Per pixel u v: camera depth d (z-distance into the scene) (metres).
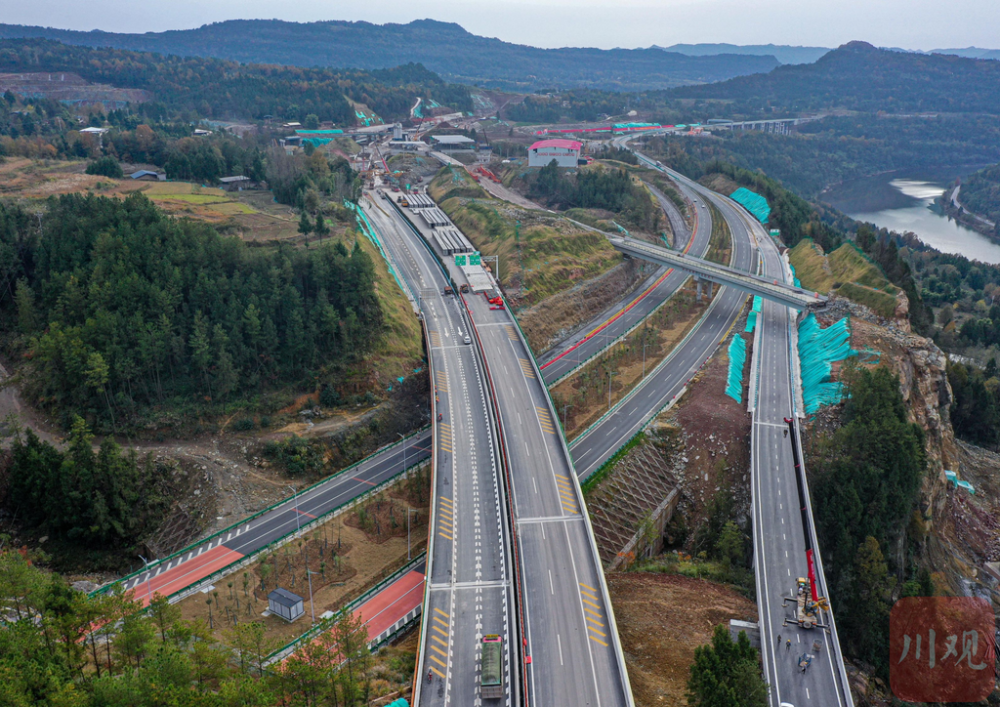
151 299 177.00
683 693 105.19
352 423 179.50
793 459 165.12
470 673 101.31
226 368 176.38
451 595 116.69
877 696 126.50
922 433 167.12
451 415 172.88
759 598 126.75
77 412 168.38
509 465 152.75
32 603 92.12
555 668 101.69
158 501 154.38
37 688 78.31
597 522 151.75
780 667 110.94
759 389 195.25
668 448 180.62
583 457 169.25
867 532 146.25
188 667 82.69
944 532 179.25
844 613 137.12
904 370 192.25
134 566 144.50
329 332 191.25
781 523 145.50
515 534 126.62
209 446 169.75
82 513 144.25
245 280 190.88
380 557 140.00
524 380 189.25
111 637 102.50
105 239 187.00
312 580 132.25
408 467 167.88
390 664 108.44
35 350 178.62
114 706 76.44
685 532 167.62
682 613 124.38
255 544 141.88
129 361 169.38
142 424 169.38
